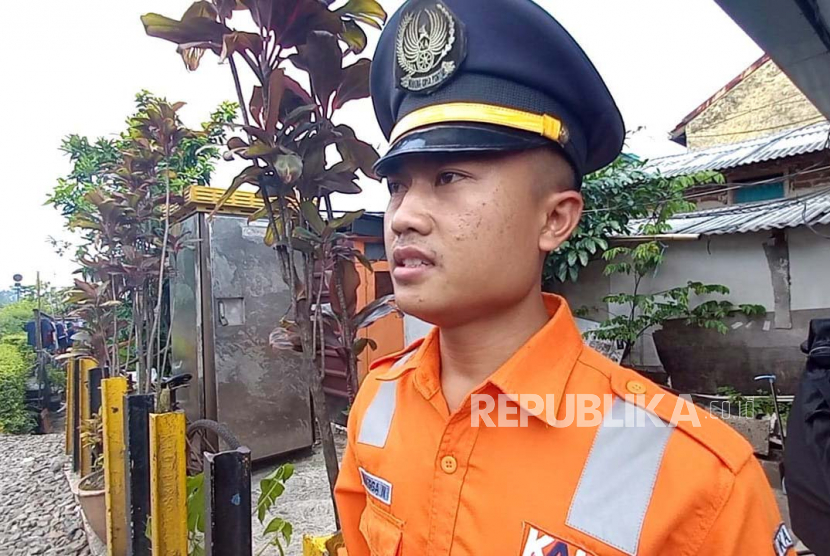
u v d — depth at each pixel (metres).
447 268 0.72
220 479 1.63
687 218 6.97
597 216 5.74
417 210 0.73
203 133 2.39
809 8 2.19
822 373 2.23
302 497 3.60
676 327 6.00
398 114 0.83
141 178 3.82
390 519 0.84
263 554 2.86
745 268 5.76
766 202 6.88
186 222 4.13
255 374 4.13
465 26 0.76
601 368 0.81
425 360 0.89
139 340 3.88
